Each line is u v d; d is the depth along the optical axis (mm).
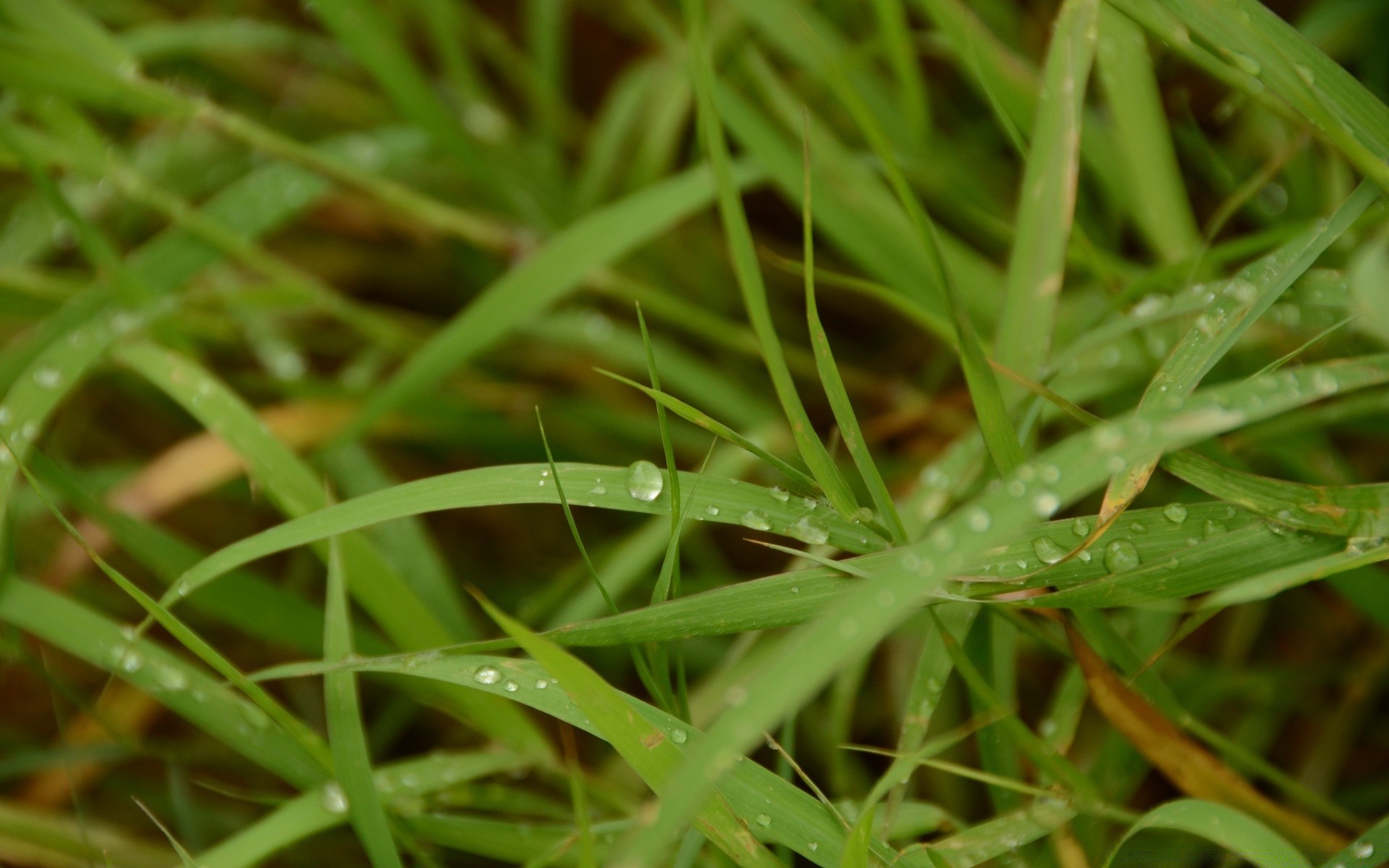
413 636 432
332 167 477
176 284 463
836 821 404
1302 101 409
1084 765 449
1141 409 409
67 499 439
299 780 422
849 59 476
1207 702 450
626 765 449
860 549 408
